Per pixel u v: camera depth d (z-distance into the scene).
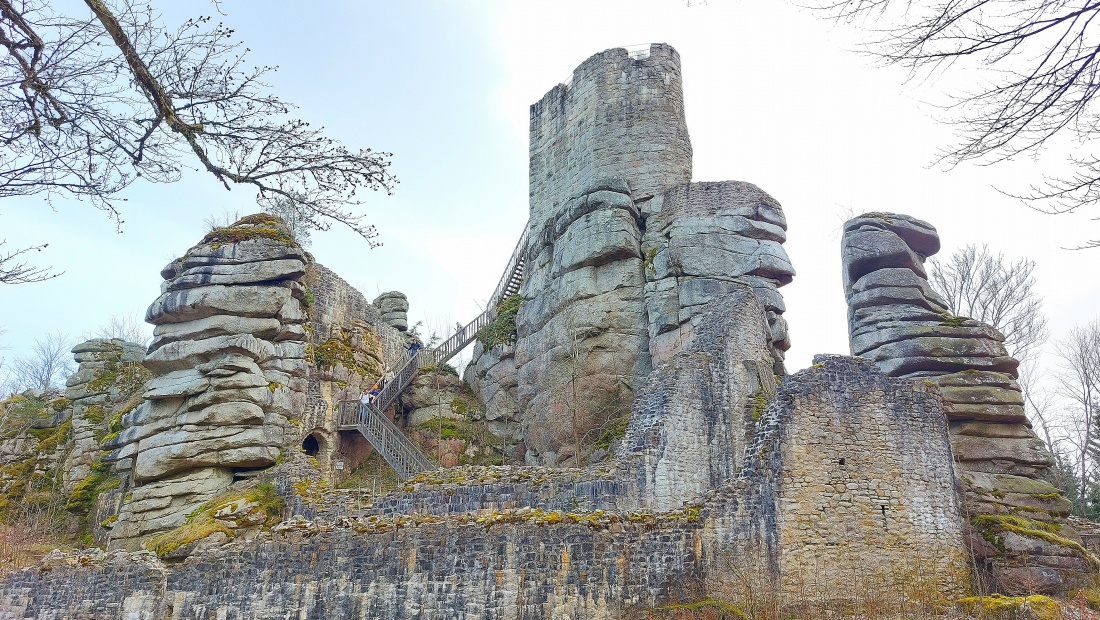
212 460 24.53
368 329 35.06
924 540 17.22
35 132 8.13
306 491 22.45
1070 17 6.84
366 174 9.23
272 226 28.45
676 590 15.23
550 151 35.09
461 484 19.47
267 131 8.91
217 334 26.00
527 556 14.96
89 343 37.69
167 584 18.11
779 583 15.99
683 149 31.92
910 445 17.83
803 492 16.80
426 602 15.48
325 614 16.31
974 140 7.61
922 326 26.00
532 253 34.03
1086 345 41.00
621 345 27.86
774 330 26.97
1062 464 40.50
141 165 8.87
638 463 18.52
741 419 20.75
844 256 28.75
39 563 19.59
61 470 32.22
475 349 35.50
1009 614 14.97
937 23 7.23
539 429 29.12
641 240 29.84
